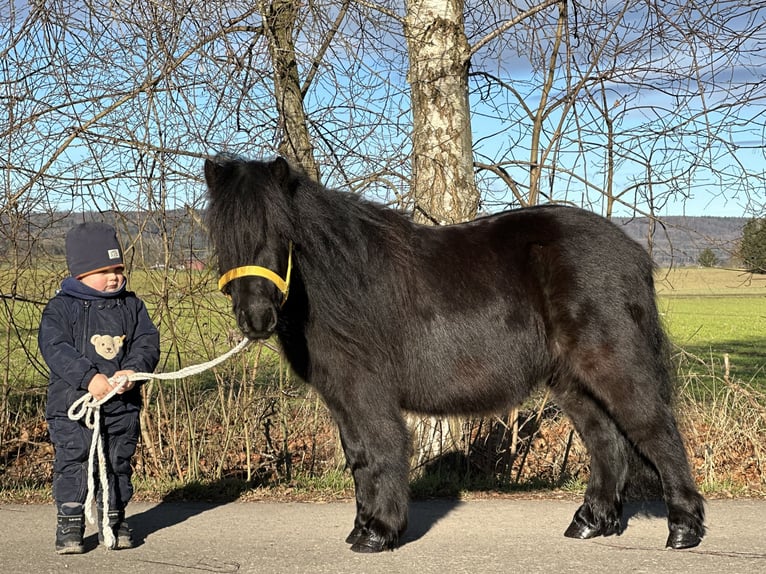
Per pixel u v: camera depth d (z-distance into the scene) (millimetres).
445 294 4301
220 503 5383
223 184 3781
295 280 3969
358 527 4156
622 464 4520
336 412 4113
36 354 6398
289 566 3814
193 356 6059
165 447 6332
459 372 4305
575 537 4367
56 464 3951
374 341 4062
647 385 4145
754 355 13453
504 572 3711
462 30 6238
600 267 4262
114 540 3812
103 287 4023
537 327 4375
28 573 3686
